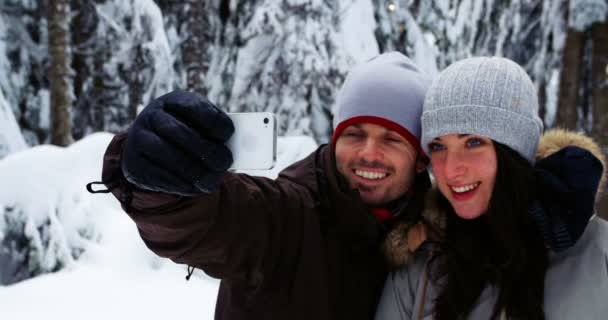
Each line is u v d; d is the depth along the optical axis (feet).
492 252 3.87
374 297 4.58
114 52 24.49
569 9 20.77
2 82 24.02
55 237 12.37
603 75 20.15
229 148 3.19
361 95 4.95
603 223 3.74
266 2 19.24
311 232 4.23
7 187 12.83
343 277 4.40
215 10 22.48
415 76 5.16
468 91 3.89
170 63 24.20
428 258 4.17
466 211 3.95
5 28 24.38
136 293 11.19
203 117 2.77
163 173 2.71
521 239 3.76
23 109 25.21
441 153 4.15
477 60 4.06
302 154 15.26
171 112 2.84
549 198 3.72
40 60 25.45
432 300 4.03
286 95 18.97
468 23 24.40
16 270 12.37
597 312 3.50
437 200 4.30
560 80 20.98
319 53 18.76
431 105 4.12
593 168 3.60
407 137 4.92
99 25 24.49
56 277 11.73
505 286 3.75
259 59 19.36
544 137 4.28
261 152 3.16
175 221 3.14
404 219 4.50
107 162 3.07
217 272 3.77
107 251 12.32
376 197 4.97
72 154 13.65
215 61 22.26
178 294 11.31
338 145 5.09
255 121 3.17
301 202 4.31
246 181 4.08
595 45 20.29
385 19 21.67
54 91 20.98
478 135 3.86
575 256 3.66
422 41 21.94
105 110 25.99
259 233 3.83
